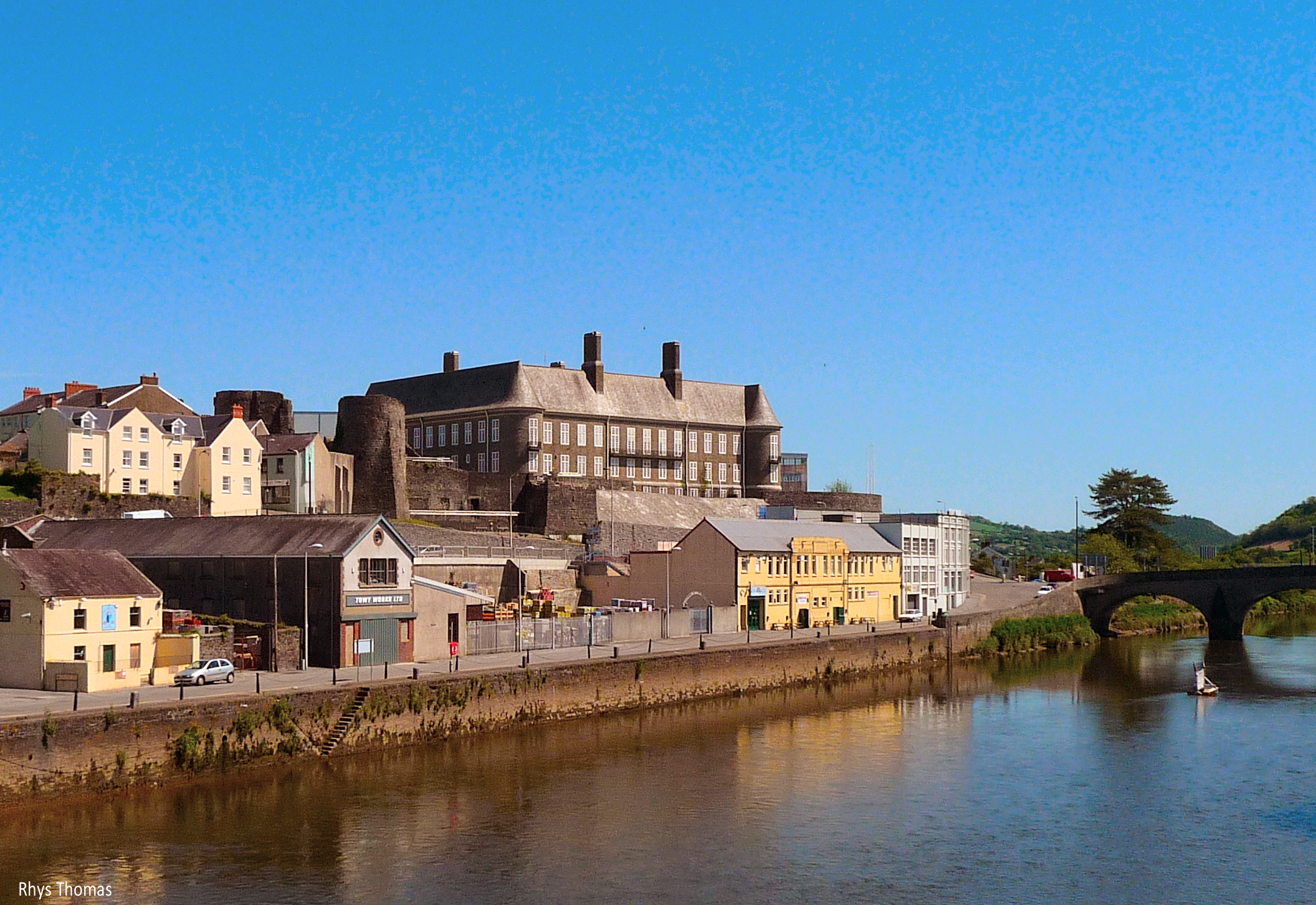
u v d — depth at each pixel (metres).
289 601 89.31
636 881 55.38
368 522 91.31
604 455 186.50
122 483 119.94
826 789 71.81
